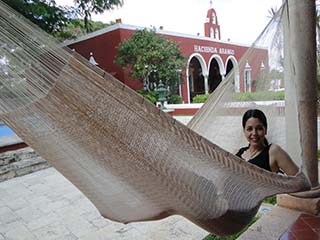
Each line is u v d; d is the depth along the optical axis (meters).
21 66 1.08
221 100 2.79
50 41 1.07
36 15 7.12
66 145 1.26
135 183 1.28
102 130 1.12
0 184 4.37
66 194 3.84
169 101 12.01
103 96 1.06
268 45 2.77
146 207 1.43
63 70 1.04
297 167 2.06
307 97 2.41
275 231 2.35
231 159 1.21
